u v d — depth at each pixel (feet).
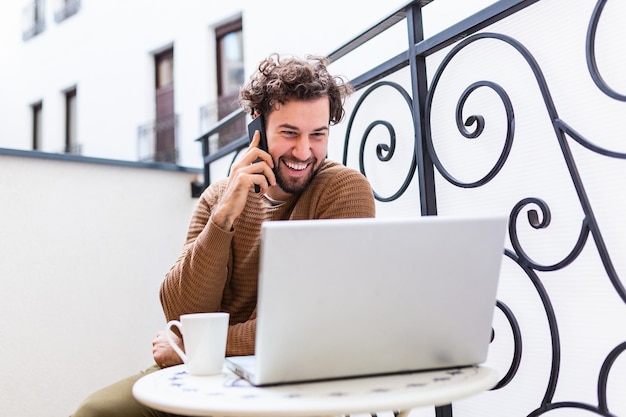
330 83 4.33
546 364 3.68
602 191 3.33
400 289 2.54
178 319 3.95
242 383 2.71
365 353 2.60
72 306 7.57
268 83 3.95
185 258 3.95
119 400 3.54
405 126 4.97
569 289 3.51
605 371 3.25
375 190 5.36
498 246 2.63
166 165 8.74
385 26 5.07
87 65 21.31
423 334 2.66
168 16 18.29
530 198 3.70
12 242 7.19
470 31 4.18
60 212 7.62
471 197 4.23
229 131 16.58
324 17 9.55
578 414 3.49
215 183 4.77
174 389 2.63
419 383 2.57
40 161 7.52
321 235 2.39
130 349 8.02
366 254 2.45
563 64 3.55
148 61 19.08
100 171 8.06
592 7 3.38
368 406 2.25
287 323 2.44
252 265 4.18
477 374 2.73
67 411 7.37
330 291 2.44
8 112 25.34
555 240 3.61
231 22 16.80
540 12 3.69
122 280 8.07
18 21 25.16
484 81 4.05
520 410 3.84
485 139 4.14
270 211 4.29
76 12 22.02
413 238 2.50
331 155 6.12
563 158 3.56
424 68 4.66
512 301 3.92
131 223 8.27
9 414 6.93
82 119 21.22
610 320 3.28
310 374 2.59
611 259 3.28
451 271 2.59
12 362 7.03
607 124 3.30
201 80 17.11
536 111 3.74
